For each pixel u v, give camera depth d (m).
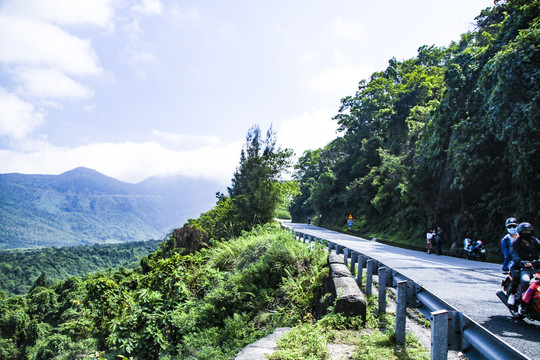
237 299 9.55
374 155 49.28
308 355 4.72
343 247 11.16
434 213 24.73
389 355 4.62
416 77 47.47
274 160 25.92
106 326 10.00
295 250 11.22
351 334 5.65
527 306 5.04
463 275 10.36
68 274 166.75
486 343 3.16
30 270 159.62
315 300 8.42
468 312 6.02
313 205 62.28
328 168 61.72
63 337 32.06
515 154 16.03
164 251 25.39
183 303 9.94
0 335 61.28
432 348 3.58
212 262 14.02
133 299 9.76
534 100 15.13
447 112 23.67
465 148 20.23
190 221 29.27
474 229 19.81
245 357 4.93
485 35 25.83
